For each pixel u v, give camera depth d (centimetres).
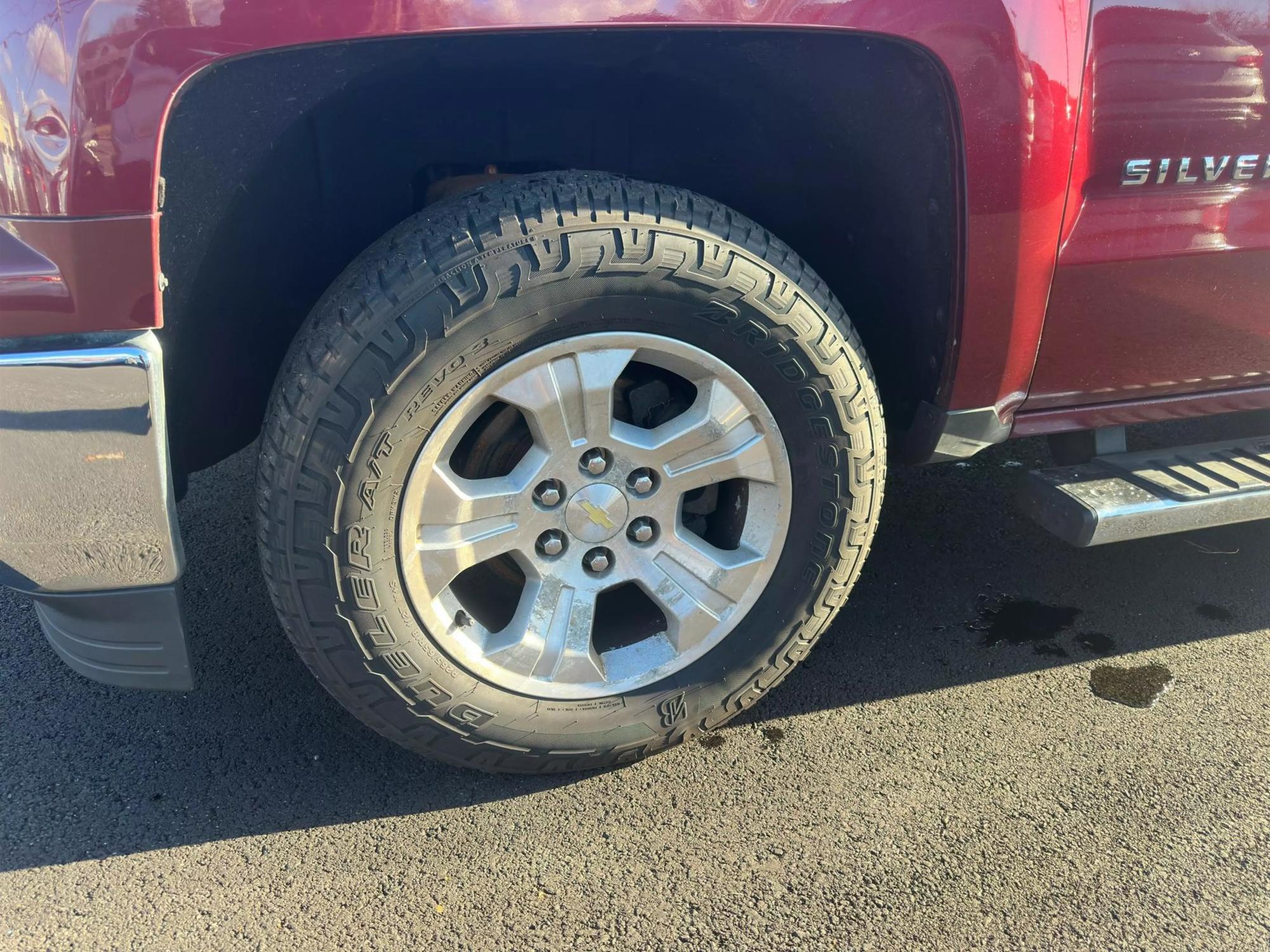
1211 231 200
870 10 159
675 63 179
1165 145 188
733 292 173
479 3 146
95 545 165
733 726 226
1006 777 209
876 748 218
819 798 204
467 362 165
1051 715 228
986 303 188
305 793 207
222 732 225
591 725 201
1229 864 186
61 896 182
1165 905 178
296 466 165
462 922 175
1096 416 217
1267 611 267
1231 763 212
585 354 173
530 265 162
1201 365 218
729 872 185
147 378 153
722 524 210
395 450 167
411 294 160
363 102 185
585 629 196
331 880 185
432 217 168
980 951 169
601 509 188
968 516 317
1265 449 238
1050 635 258
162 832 197
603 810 201
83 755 217
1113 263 194
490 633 195
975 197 177
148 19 138
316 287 211
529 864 188
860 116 187
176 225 156
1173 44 180
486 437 190
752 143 208
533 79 186
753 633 206
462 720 191
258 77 153
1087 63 176
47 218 144
